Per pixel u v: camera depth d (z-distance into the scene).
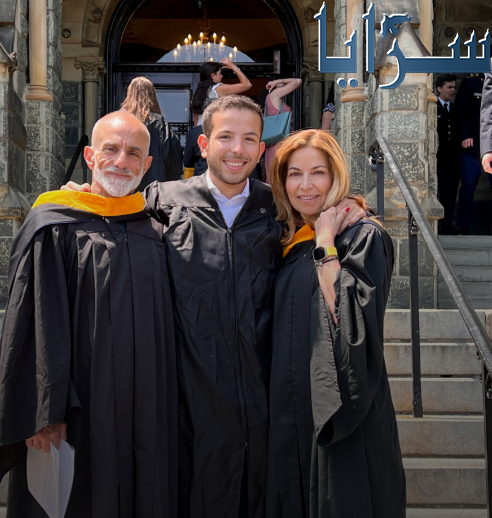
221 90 5.50
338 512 2.25
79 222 2.49
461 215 6.64
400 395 3.46
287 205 2.70
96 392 2.33
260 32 9.84
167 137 4.57
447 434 3.24
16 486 2.49
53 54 5.84
